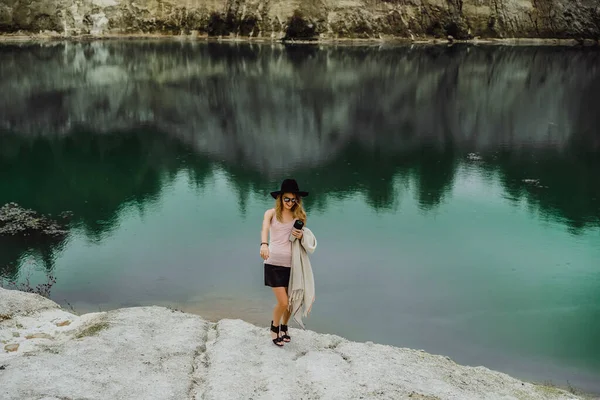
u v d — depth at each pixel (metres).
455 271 15.38
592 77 49.91
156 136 31.47
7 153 27.83
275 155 28.30
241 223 18.98
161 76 46.91
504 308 13.34
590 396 9.88
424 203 21.45
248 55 56.44
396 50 61.66
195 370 6.43
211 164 26.67
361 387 6.12
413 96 42.47
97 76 46.34
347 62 54.84
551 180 24.62
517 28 67.06
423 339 11.92
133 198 21.70
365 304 13.38
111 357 6.37
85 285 14.16
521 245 17.38
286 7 64.56
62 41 60.84
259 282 14.20
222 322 7.65
